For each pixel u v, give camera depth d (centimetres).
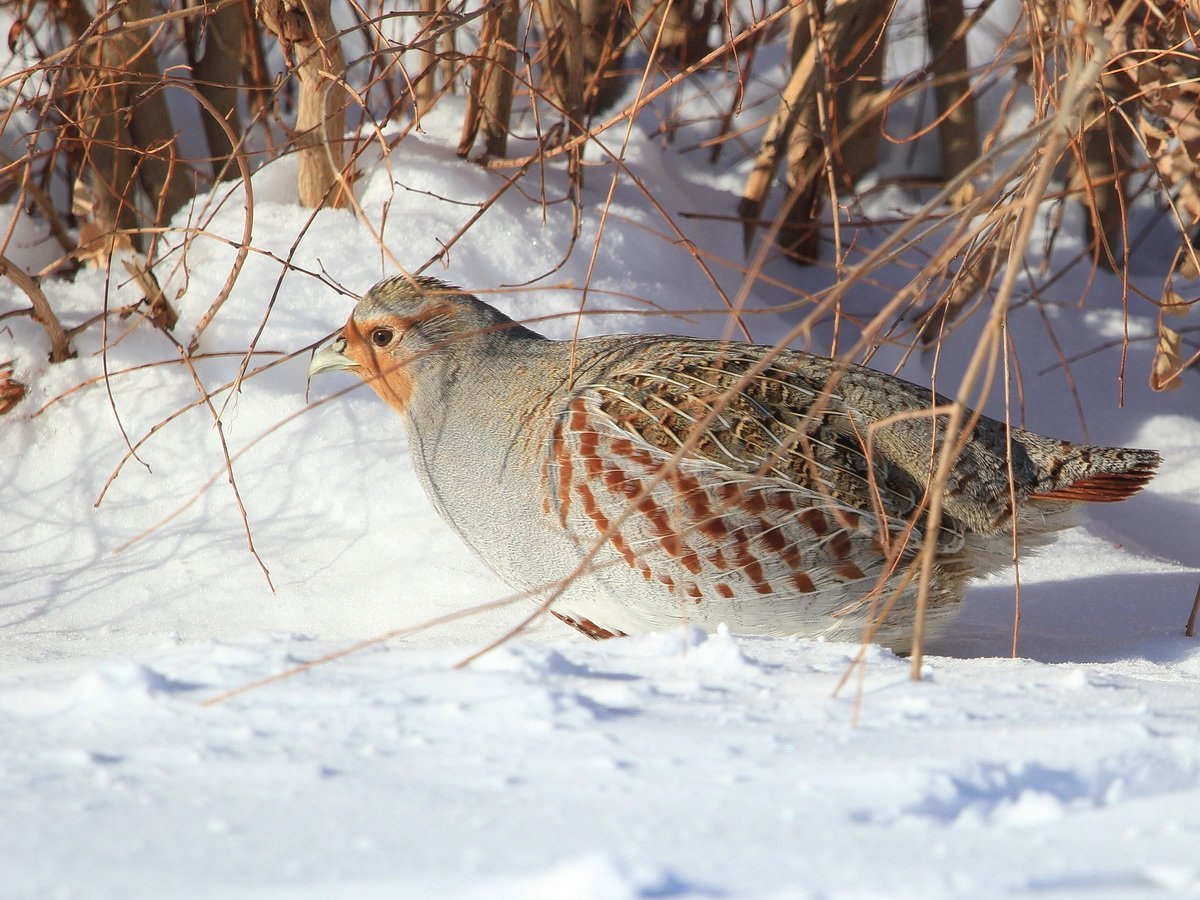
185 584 897
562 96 1144
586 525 735
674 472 712
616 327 1088
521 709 466
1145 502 1185
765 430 731
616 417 726
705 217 1240
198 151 1377
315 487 969
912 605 766
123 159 1105
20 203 939
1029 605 933
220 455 984
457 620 840
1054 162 516
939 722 462
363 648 578
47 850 328
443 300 802
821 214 1366
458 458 783
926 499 681
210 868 315
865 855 324
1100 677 560
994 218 741
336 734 439
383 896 294
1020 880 303
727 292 1212
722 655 571
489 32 1050
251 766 402
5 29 1376
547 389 763
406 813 357
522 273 1096
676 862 318
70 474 978
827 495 700
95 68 963
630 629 772
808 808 361
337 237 1071
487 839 337
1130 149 1362
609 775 394
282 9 989
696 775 393
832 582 740
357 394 1009
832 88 1107
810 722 462
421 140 1194
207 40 1216
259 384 1003
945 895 293
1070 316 1361
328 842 334
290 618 848
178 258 1066
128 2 988
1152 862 315
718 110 1545
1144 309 1415
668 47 1399
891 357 1270
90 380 998
